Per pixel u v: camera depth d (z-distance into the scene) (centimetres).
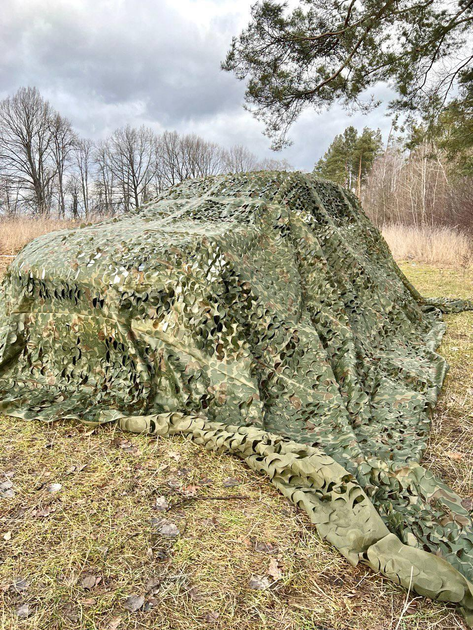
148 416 243
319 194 439
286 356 283
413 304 464
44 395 277
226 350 257
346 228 463
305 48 799
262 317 286
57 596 139
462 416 276
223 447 220
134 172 4259
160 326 260
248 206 357
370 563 151
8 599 138
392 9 696
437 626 132
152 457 220
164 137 4297
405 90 787
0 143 3425
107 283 267
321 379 276
